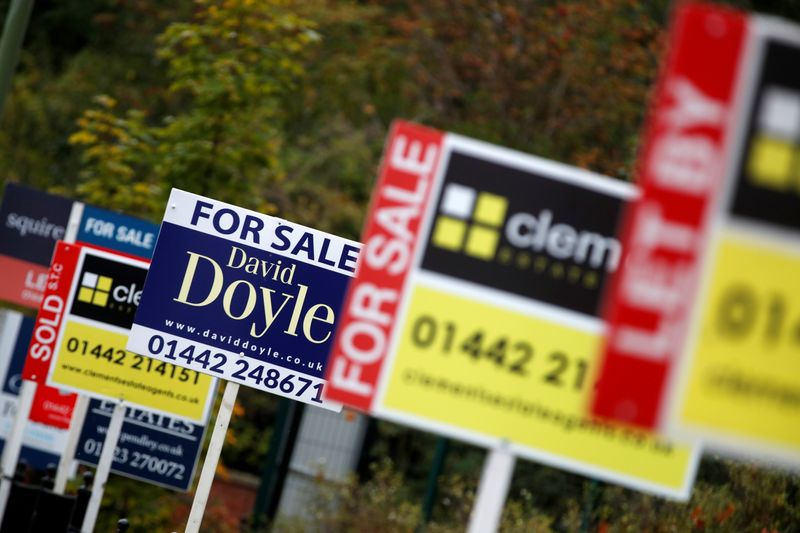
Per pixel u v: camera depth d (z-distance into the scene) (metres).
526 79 54.03
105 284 25.95
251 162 36.56
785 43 10.80
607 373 10.98
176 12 56.47
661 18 54.03
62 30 61.50
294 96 54.81
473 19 54.94
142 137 37.66
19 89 56.28
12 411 34.47
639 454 12.71
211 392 25.88
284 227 22.16
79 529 28.73
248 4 36.38
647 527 32.78
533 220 12.45
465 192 12.52
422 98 56.66
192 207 22.22
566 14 51.66
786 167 10.83
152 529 38.12
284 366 22.08
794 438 10.91
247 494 50.50
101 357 25.94
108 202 38.12
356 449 49.31
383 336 12.59
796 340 10.89
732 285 10.89
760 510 30.48
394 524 42.38
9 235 33.62
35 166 54.94
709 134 10.86
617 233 12.39
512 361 12.48
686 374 10.95
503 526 37.16
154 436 29.41
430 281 12.55
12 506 28.70
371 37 54.84
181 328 22.09
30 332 34.56
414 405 12.55
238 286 22.14
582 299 12.41
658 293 10.95
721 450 11.01
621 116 52.47
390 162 12.55
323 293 22.08
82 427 29.72
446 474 48.31
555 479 41.47
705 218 10.89
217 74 35.88
